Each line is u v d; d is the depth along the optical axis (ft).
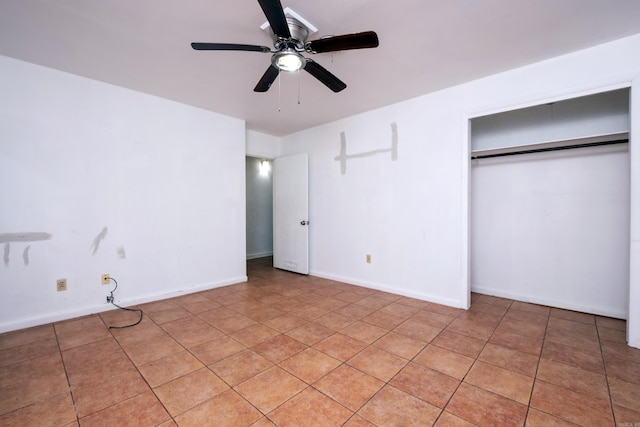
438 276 9.80
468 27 6.23
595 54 7.06
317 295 10.77
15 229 7.70
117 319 8.46
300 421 4.42
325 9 5.59
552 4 5.53
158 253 10.23
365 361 6.15
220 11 5.67
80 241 8.68
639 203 6.49
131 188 9.62
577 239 9.00
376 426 4.32
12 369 5.82
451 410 4.65
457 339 7.14
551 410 4.62
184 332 7.59
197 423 4.39
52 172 8.21
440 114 9.64
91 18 5.89
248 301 10.10
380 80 8.85
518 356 6.30
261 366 5.96
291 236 14.65
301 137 14.47
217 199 11.81
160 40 6.70
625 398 4.88
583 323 8.05
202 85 9.16
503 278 10.43
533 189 9.75
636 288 6.56
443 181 9.63
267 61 7.64
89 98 8.77
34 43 6.86
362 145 11.84
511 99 8.23
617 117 8.30
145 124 9.88
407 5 5.51
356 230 12.14
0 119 7.49
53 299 8.23
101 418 4.49
